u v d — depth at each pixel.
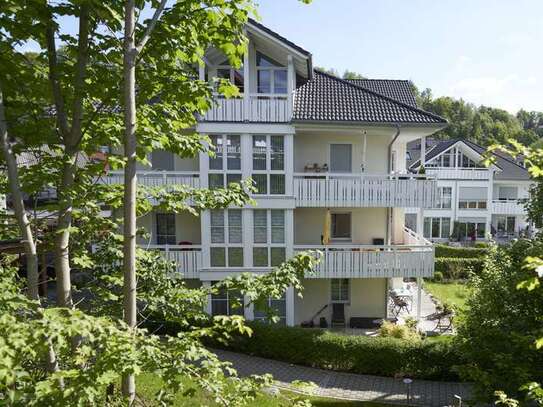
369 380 10.64
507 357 6.47
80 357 3.14
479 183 34.34
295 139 14.80
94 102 5.56
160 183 13.06
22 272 11.45
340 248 13.80
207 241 13.38
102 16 3.96
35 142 4.93
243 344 12.17
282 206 13.21
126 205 4.04
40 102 5.21
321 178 14.23
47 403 2.61
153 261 5.97
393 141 14.06
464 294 20.20
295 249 13.63
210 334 3.72
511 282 7.49
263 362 11.61
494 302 7.71
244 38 5.23
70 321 2.47
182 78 5.20
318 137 14.76
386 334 12.63
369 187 13.49
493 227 37.06
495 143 3.49
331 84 15.38
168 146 5.41
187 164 14.52
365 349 10.98
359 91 14.92
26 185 4.83
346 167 14.92
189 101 5.27
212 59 12.85
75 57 5.21
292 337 11.53
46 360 3.70
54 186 5.34
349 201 13.50
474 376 6.68
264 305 4.55
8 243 8.97
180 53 5.21
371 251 13.72
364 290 15.33
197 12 4.84
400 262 13.69
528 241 8.71
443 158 35.03
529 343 6.11
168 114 5.64
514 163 37.62
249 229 13.34
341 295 15.48
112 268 5.96
